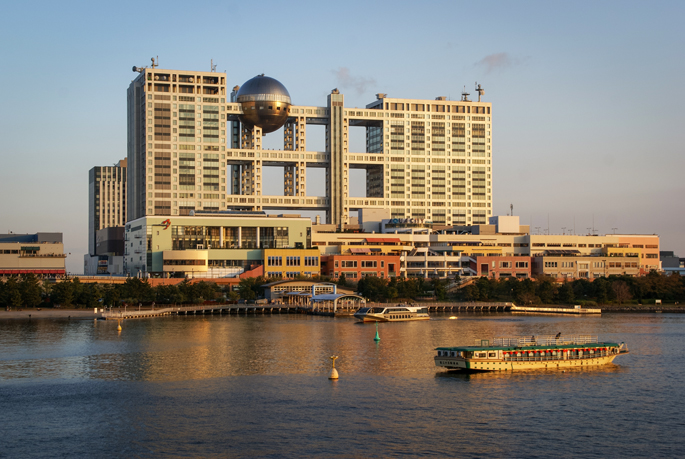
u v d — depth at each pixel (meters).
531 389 109.12
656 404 100.44
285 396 104.06
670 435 86.44
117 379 116.44
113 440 83.88
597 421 91.94
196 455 79.00
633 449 81.50
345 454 79.50
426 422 91.06
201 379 116.38
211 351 147.00
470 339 169.75
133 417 93.12
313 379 116.25
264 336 174.75
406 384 112.25
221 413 94.94
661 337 176.12
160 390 108.12
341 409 96.81
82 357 138.75
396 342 163.12
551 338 142.38
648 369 126.50
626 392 107.44
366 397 103.50
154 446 81.88
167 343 159.75
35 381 114.94
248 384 112.31
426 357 139.00
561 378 117.50
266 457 78.44
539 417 93.56
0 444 82.50
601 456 79.25
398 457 78.69
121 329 190.62
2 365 129.62
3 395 104.94
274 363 131.88
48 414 94.56
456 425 89.88
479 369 121.94
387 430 87.75
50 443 82.88
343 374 120.62
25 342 161.12
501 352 124.50
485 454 79.62
